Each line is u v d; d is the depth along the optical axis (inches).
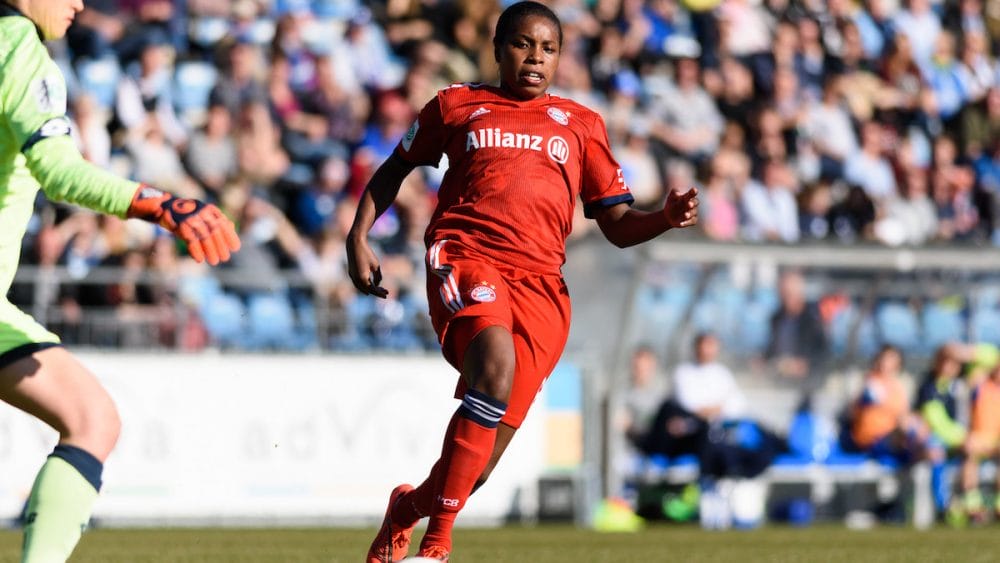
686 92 2412.6
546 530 1542.8
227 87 2020.2
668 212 706.8
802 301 1840.6
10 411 1496.1
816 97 2573.8
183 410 1568.7
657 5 2527.1
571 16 2449.6
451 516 676.1
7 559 950.4
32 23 542.6
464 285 688.4
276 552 1087.0
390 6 2346.2
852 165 2518.5
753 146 2367.1
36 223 1738.4
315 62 2144.4
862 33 2721.5
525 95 730.2
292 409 1601.9
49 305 1592.0
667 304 1790.1
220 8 2223.2
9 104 522.9
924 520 1883.6
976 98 2773.1
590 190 746.2
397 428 1630.2
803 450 1845.5
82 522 530.3
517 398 708.7
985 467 1926.7
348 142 2126.0
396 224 1963.6
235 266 1758.1
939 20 2861.7
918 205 2536.9
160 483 1556.3
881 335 1872.5
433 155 740.0
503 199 707.4
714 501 1747.0
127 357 1553.9
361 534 1376.7
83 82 2049.7
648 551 1156.5
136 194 517.0
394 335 1711.4
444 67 2271.2
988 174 2669.8
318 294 1710.1
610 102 2361.0
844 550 1184.8
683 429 1755.7
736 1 2603.3
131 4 2169.0
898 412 1873.8
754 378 1833.2
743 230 2256.4
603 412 1744.6
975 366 1888.5
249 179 1961.1
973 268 1863.9
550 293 709.3
